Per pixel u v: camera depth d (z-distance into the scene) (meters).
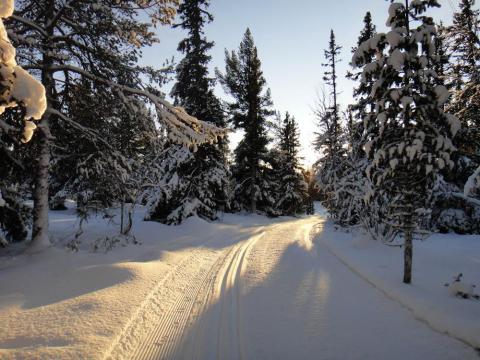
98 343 4.68
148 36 11.02
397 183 7.53
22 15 9.95
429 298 6.05
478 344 4.54
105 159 10.99
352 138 16.73
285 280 8.09
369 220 12.93
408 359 4.36
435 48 7.21
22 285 7.19
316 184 24.20
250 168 29.88
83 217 11.71
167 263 9.52
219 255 11.13
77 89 11.02
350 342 4.86
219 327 5.41
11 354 4.27
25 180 10.53
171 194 18.83
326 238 14.70
